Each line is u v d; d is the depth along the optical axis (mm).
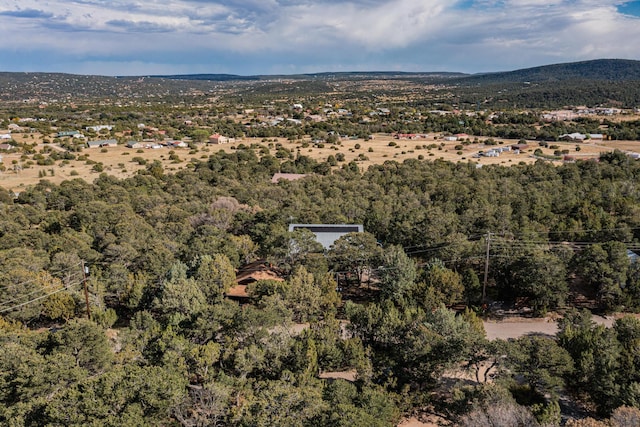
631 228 62969
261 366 34281
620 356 33812
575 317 42469
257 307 44094
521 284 50000
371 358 35625
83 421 25844
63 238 60594
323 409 26984
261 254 65875
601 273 49125
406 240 62125
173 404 28516
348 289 57688
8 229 68562
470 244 54906
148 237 62656
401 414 33281
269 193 90688
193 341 38906
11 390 30125
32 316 45875
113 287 50125
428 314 39281
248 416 26172
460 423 29562
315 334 37562
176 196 91688
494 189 87000
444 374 38969
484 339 35156
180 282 44469
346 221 70375
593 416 33125
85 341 33938
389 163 133500
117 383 28219
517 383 34344
